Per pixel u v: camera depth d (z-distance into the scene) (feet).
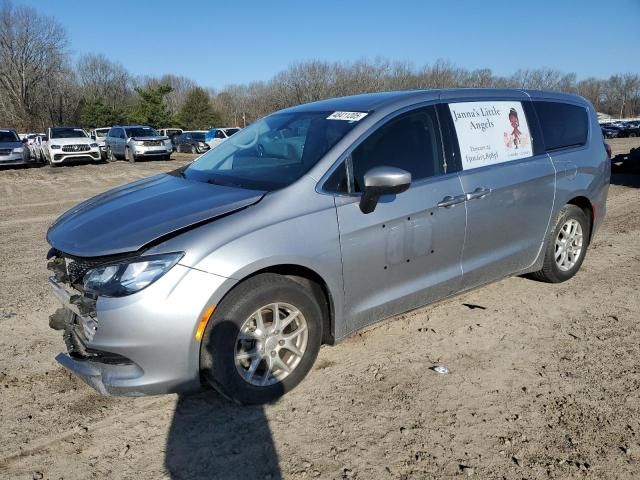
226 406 10.31
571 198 15.38
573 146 15.75
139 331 8.87
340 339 11.21
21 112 199.11
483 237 13.14
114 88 246.88
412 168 11.94
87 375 9.58
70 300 9.70
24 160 68.54
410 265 11.81
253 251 9.47
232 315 9.45
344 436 9.34
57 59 205.57
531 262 14.93
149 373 9.10
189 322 9.02
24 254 22.47
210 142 96.78
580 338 12.85
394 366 11.68
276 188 10.66
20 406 10.48
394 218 11.28
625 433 9.24
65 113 210.18
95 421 9.97
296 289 10.12
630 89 352.69
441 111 12.78
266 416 9.95
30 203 38.32
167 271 8.95
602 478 8.21
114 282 9.03
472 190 12.68
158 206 10.56
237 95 250.78
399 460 8.71
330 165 10.88
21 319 14.87
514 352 12.22
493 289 16.14
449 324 13.75
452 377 11.19
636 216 26.71
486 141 13.41
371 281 11.23
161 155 80.74
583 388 10.67
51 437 9.52
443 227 12.17
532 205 14.23
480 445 9.04
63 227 10.83
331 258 10.44
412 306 12.28
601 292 15.75
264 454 8.95
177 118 212.23
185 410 10.22
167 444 9.27
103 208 11.19
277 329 10.12
